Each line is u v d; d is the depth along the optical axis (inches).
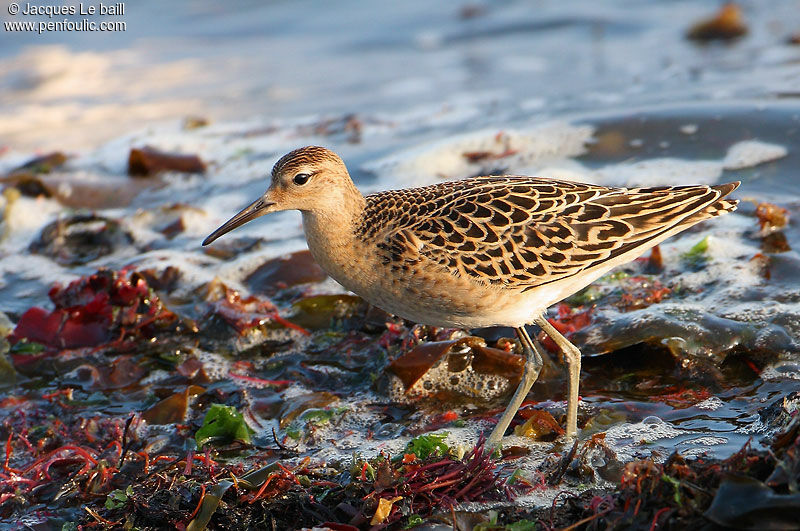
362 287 385.4
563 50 931.3
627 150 598.9
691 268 469.4
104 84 891.4
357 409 398.6
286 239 561.3
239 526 317.7
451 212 369.1
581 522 290.4
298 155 380.2
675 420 366.0
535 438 366.3
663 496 286.4
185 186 650.8
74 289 477.1
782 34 911.7
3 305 510.9
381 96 836.0
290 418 392.8
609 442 354.0
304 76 904.9
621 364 410.0
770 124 596.7
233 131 754.8
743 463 291.9
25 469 362.0
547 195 373.1
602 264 371.6
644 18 1013.8
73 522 330.3
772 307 420.8
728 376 393.1
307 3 1093.1
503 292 365.4
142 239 575.2
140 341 466.3
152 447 380.5
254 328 459.5
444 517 310.8
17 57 949.2
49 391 432.8
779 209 490.6
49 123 805.2
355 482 325.4
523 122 677.9
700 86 732.0
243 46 991.6
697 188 377.1
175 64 945.5
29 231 604.7
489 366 406.3
